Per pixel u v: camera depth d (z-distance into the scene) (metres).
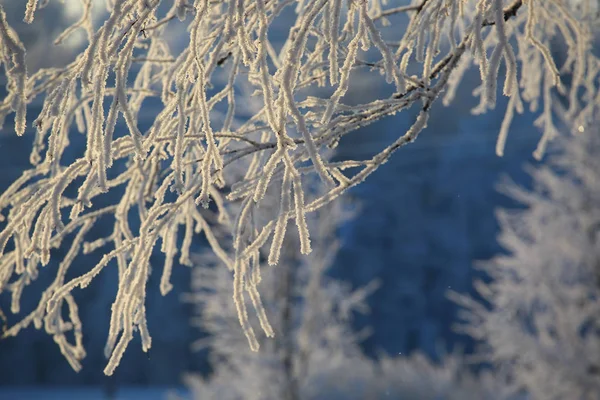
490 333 20.86
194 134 4.27
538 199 20.94
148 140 4.18
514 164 62.56
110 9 5.50
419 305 61.19
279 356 21.39
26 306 54.91
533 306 21.11
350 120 4.36
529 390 20.89
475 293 61.00
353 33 4.56
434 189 64.25
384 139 64.62
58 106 3.89
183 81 3.91
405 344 60.31
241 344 21.73
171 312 59.00
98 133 3.74
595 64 7.12
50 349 60.81
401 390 24.42
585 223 20.16
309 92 14.24
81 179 38.69
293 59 3.62
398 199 63.88
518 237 22.66
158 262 57.69
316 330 21.83
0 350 60.59
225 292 21.62
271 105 3.60
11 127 42.91
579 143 20.08
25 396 57.28
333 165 4.21
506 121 6.69
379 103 4.35
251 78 4.88
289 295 21.52
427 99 4.36
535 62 7.21
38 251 4.21
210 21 5.32
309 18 3.72
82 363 60.06
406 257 62.53
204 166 3.89
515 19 6.80
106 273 59.06
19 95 3.88
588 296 21.02
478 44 3.85
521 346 19.75
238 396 22.88
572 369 19.11
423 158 65.00
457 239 62.75
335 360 23.77
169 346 59.16
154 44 5.55
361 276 61.47
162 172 4.98
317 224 21.75
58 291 4.36
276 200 16.03
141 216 4.75
